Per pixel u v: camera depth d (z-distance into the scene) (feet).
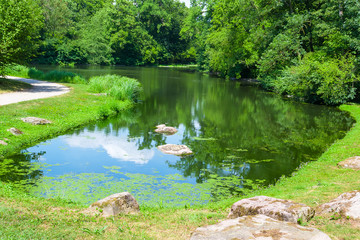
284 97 106.01
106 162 39.60
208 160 41.55
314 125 64.18
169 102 90.17
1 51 73.00
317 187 28.32
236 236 15.43
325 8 101.04
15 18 75.87
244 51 146.72
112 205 22.08
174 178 34.94
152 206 26.68
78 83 107.65
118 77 96.73
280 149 47.06
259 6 119.44
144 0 304.91
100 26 266.77
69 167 37.27
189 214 22.74
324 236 15.43
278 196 26.43
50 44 228.02
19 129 48.14
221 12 159.63
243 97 104.32
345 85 84.64
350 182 28.89
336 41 88.84
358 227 18.61
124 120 65.36
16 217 19.83
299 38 109.40
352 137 50.19
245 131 58.70
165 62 318.45
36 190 30.07
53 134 51.34
